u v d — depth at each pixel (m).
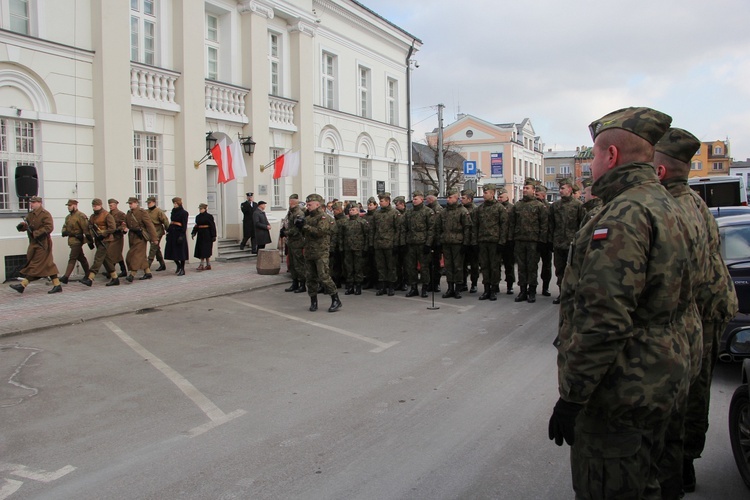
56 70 12.30
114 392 5.54
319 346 7.25
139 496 3.54
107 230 11.73
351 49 21.58
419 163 43.84
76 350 7.11
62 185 12.50
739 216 7.11
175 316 9.22
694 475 3.60
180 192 15.15
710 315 3.52
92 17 12.93
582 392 2.26
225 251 16.44
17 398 5.39
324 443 4.29
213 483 3.69
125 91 13.38
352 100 21.73
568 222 10.05
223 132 16.48
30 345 7.37
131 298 10.52
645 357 2.29
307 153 19.03
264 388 5.61
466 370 6.12
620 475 2.34
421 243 11.00
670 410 2.32
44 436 4.49
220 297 11.09
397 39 24.12
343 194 21.03
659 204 2.34
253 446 4.26
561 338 2.53
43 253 10.77
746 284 5.80
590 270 2.27
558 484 3.64
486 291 10.80
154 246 13.38
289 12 18.12
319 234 9.44
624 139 2.44
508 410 4.93
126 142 13.42
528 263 10.31
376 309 9.84
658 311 2.30
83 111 12.84
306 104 18.95
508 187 59.72
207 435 4.47
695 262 2.48
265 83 17.44
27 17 12.04
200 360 6.64
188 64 15.02
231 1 16.72
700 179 17.42
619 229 2.25
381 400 5.21
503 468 3.87
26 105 11.88
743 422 3.66
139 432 4.55
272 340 7.60
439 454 4.09
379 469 3.87
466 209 10.84
